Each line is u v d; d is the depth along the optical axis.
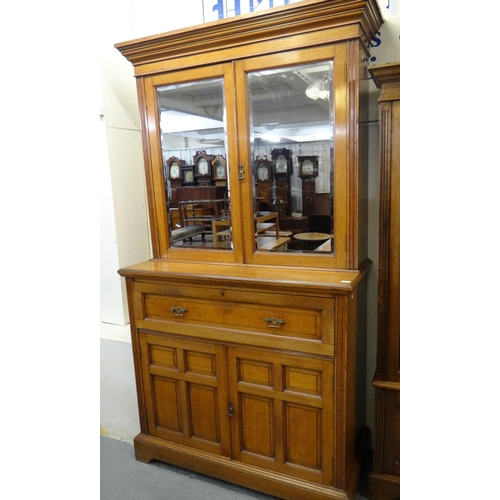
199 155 1.63
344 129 1.37
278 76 1.45
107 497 1.61
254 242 1.59
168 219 1.75
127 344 1.90
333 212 1.43
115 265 2.03
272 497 1.57
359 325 1.56
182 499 1.59
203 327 1.55
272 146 1.50
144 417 1.79
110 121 1.92
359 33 1.30
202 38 1.49
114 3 1.97
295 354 1.41
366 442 1.73
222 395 1.58
